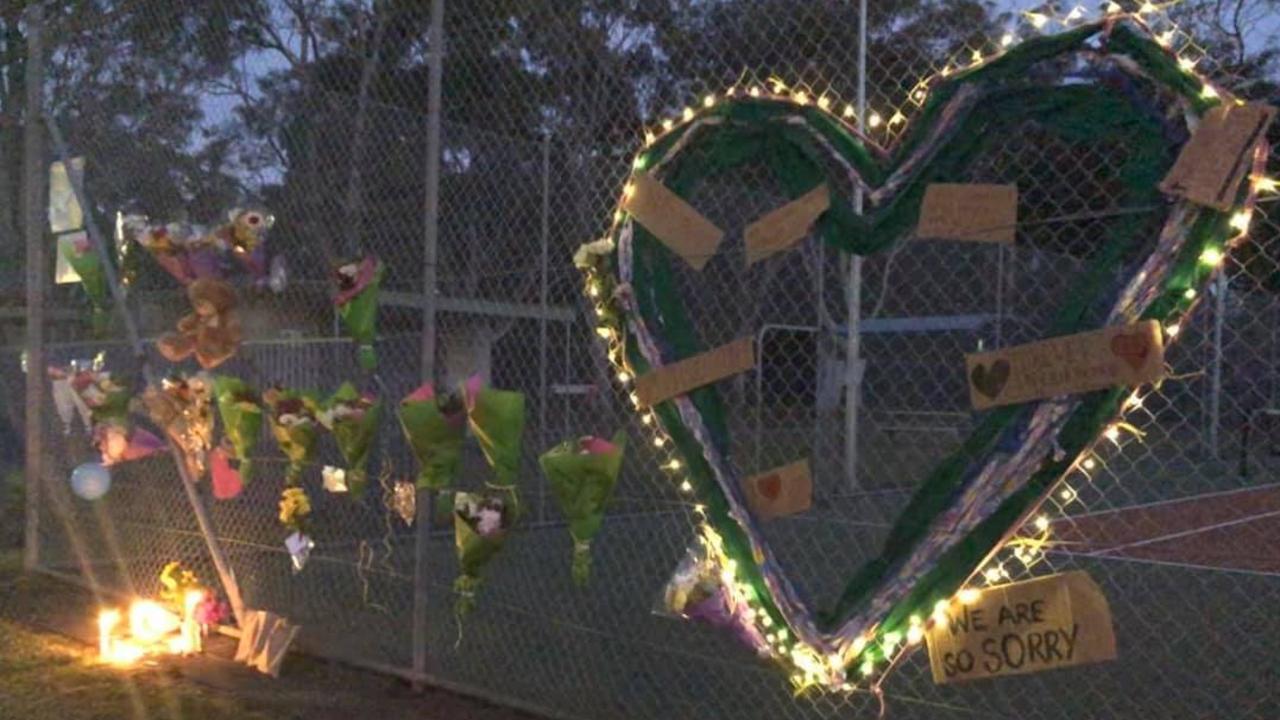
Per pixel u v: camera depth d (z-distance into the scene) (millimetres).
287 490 5906
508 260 6672
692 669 5785
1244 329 4215
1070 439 3516
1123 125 3475
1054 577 3611
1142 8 3551
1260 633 6680
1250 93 4258
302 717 5309
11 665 6102
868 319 7371
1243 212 3227
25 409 8656
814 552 6539
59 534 8125
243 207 6730
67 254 6996
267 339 6617
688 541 6176
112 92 7852
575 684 5559
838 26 5781
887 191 3902
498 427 4961
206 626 6367
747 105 4266
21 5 10258
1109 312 3443
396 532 6988
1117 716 5234
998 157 4027
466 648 6098
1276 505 11930
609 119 6391
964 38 5699
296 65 8547
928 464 6883
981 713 4863
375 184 6734
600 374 5777
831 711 5250
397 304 6121
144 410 6887
